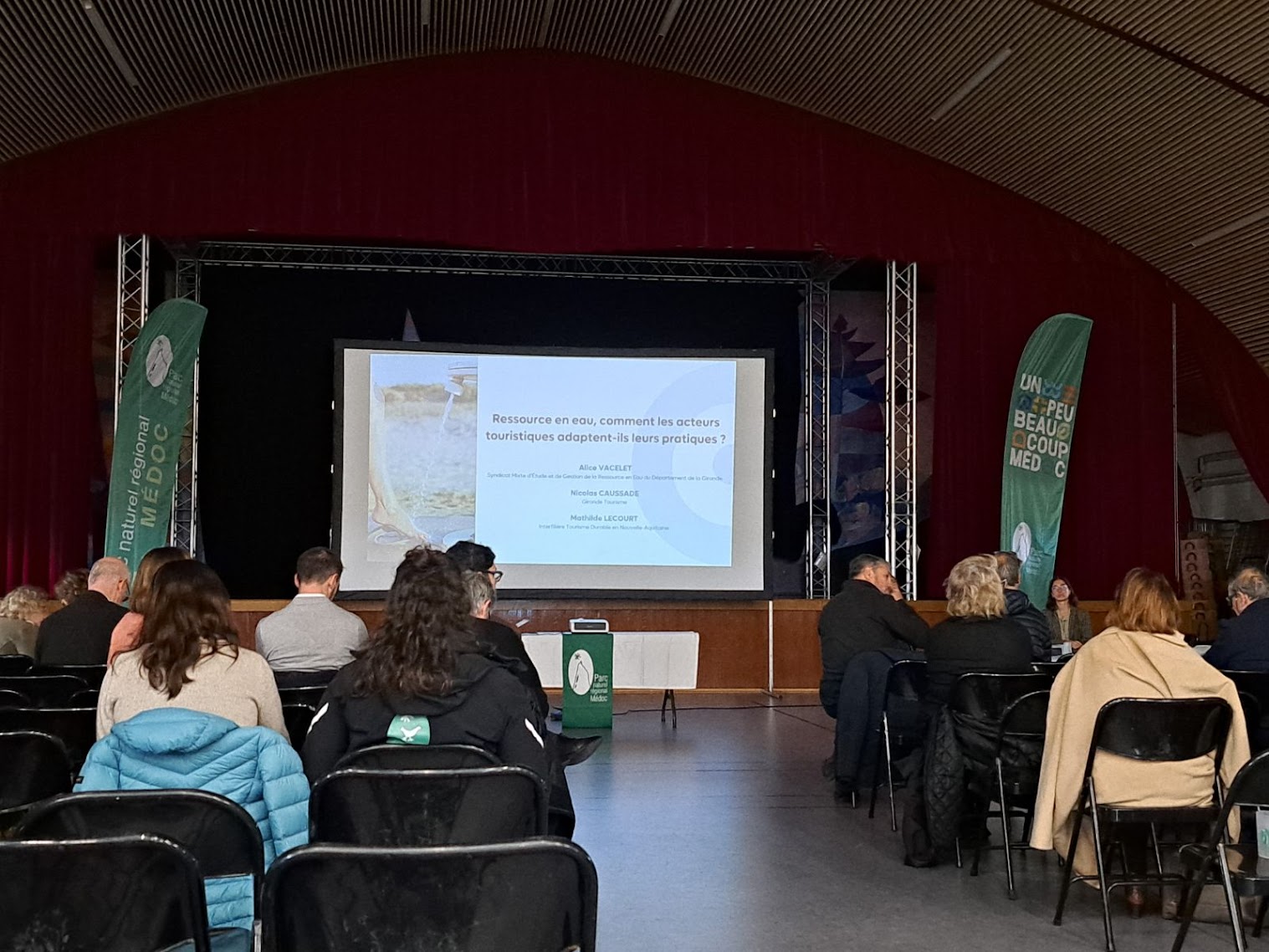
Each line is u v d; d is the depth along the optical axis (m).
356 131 11.05
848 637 6.32
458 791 2.63
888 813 5.96
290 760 2.68
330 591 4.79
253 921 2.42
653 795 6.40
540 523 11.56
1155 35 9.58
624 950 3.83
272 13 10.07
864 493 13.13
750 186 11.48
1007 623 5.01
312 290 12.73
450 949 1.89
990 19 10.02
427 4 10.41
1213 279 12.12
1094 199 11.88
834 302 13.18
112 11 9.40
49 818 2.30
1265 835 3.48
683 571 11.62
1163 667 3.99
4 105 9.90
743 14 10.73
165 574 3.02
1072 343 11.51
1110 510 12.31
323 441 12.72
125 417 10.31
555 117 11.32
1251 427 12.55
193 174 10.82
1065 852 4.21
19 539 10.84
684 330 13.07
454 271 12.43
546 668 9.40
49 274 10.98
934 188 11.96
